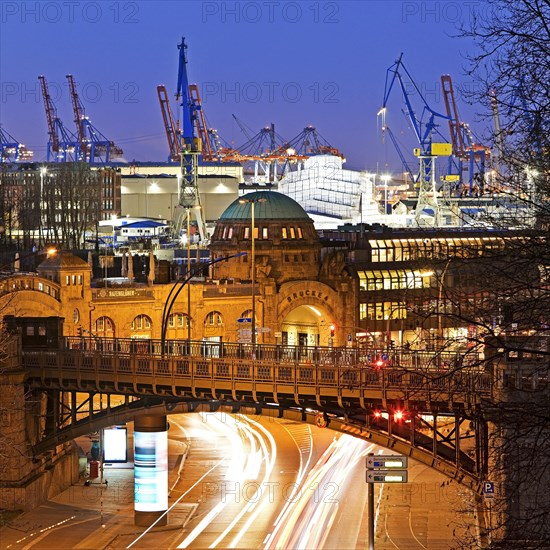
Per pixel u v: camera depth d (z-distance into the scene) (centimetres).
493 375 10044
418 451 11750
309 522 13962
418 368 10588
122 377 13862
